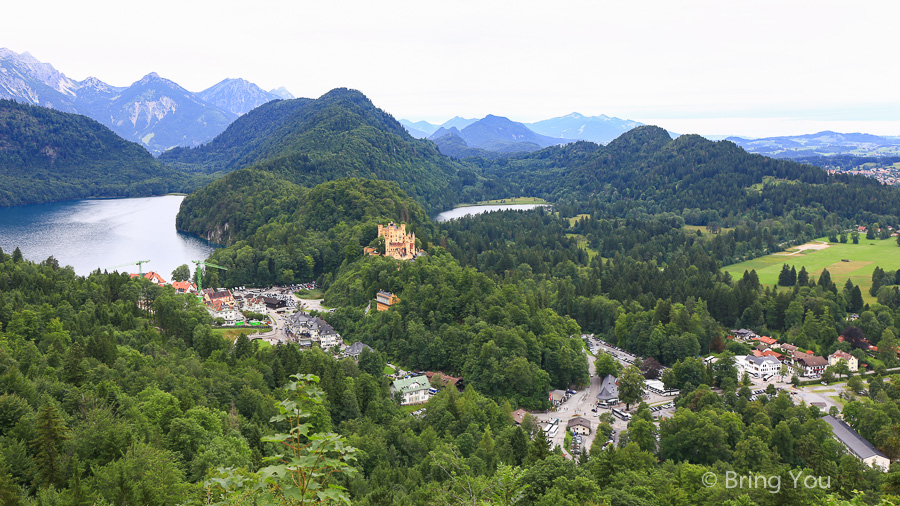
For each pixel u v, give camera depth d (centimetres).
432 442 17550
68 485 10950
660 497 13725
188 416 14288
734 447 18788
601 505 12356
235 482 4903
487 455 16662
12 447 11156
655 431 19888
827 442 18400
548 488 13325
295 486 4225
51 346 18775
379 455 15988
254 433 15012
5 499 9331
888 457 18550
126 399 14962
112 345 19088
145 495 10025
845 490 16000
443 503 9112
